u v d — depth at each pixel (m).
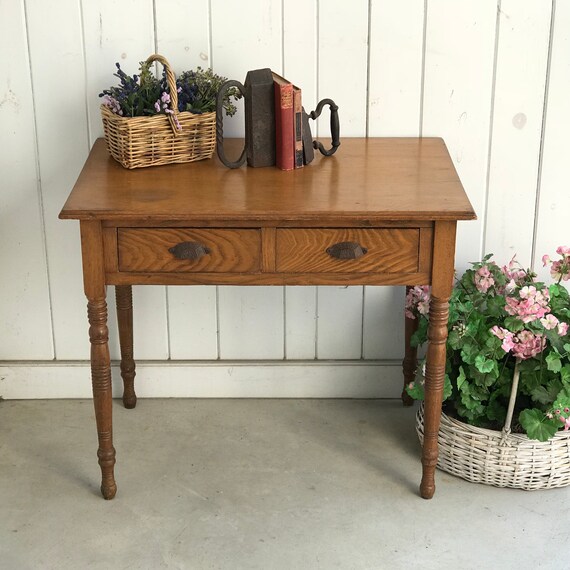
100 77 2.79
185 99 2.61
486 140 2.84
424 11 2.72
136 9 2.73
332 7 2.72
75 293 2.99
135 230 2.31
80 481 2.68
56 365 3.05
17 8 2.72
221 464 2.74
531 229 2.92
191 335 3.03
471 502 2.58
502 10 2.71
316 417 2.98
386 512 2.54
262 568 2.34
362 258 2.33
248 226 2.30
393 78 2.79
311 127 2.84
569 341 2.58
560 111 2.80
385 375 3.06
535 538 2.45
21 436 2.88
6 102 2.80
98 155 2.68
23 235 2.93
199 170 2.56
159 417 2.98
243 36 2.75
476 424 2.65
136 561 2.37
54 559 2.38
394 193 2.38
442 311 2.39
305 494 2.61
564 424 2.54
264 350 3.05
